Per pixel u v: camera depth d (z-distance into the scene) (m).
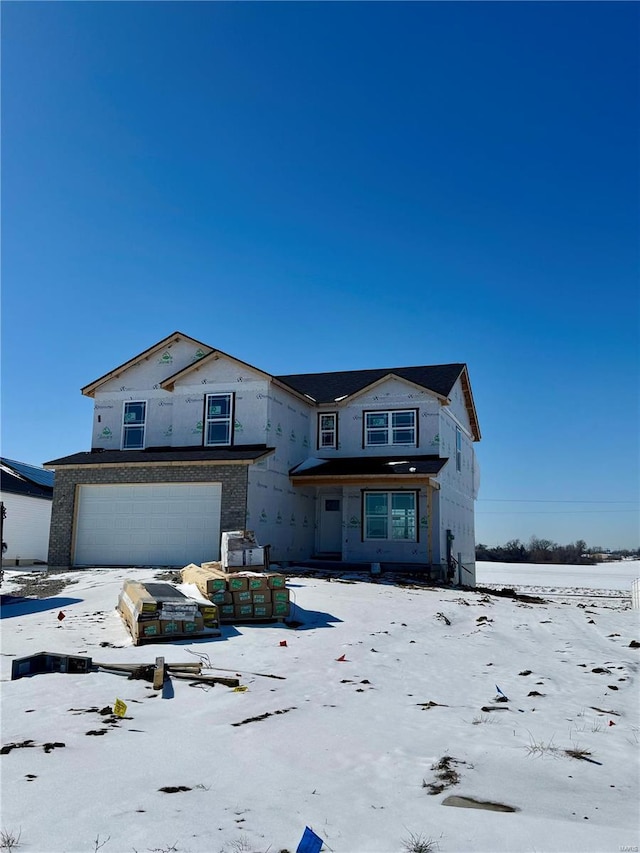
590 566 74.06
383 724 7.50
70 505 23.77
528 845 4.52
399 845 4.49
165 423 25.66
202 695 8.45
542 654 12.62
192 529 22.62
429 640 13.46
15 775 5.52
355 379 29.53
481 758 6.37
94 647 11.43
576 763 6.33
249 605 14.16
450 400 26.84
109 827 4.63
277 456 24.61
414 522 25.44
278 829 4.70
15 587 19.39
